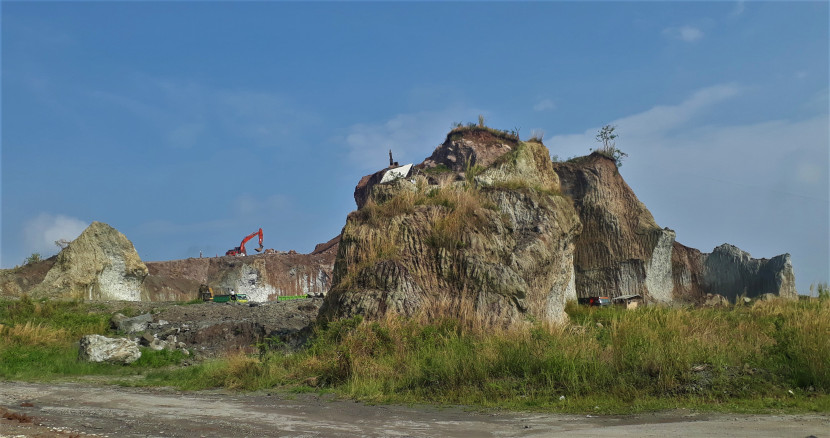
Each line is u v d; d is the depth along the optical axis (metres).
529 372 10.95
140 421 8.66
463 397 10.30
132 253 42.97
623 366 10.60
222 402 10.66
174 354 18.39
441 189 20.62
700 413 8.48
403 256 17.53
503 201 21.30
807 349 10.44
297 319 23.86
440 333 14.61
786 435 6.73
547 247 20.22
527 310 16.83
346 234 18.75
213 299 35.97
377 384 11.53
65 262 40.22
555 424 8.06
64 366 15.80
